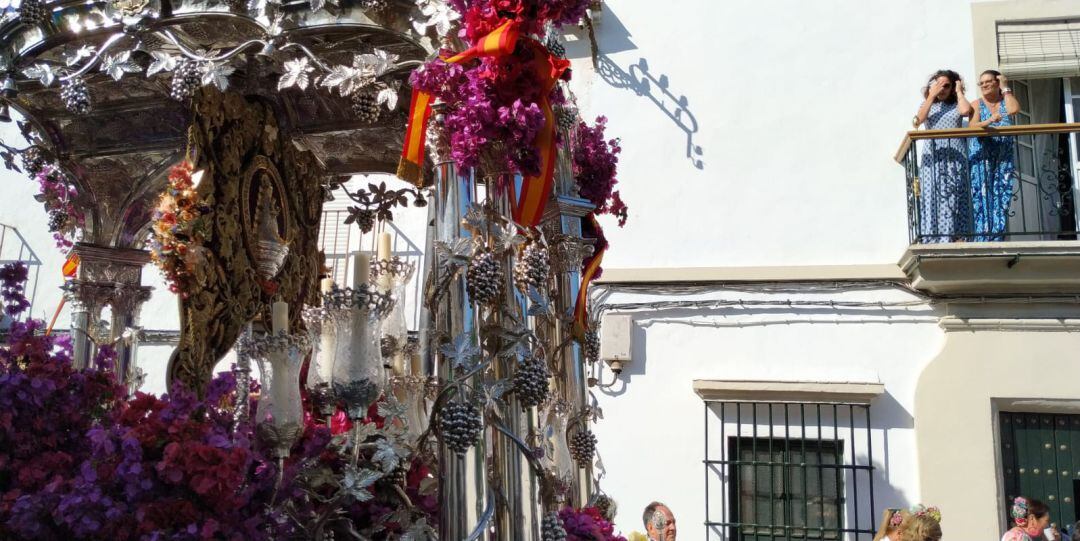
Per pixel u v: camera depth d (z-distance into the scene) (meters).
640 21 8.41
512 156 3.32
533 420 3.38
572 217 4.09
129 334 5.02
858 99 8.05
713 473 7.77
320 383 3.71
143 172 4.95
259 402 3.26
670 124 8.25
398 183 8.22
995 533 7.29
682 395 7.89
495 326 3.25
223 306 4.23
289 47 3.62
